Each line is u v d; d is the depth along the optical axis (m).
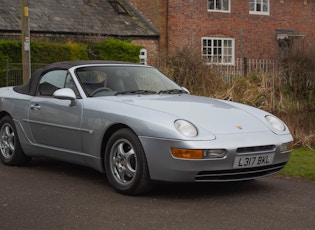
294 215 4.90
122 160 5.59
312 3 29.22
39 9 22.48
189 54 14.02
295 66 13.80
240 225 4.56
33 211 4.94
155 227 4.48
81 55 19.97
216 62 14.18
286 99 13.20
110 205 5.17
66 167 7.20
